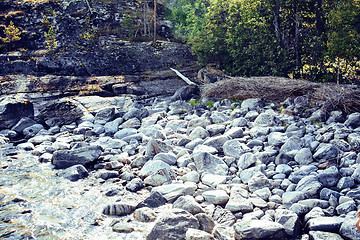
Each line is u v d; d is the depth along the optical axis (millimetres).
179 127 10055
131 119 10812
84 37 20750
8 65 16219
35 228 4871
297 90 11438
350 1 14320
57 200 5824
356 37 14188
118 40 21812
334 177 5664
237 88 12766
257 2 16188
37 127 11062
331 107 9617
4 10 22219
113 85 15961
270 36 16062
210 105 12523
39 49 19469
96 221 5055
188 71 18781
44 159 7941
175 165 7273
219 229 4672
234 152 7352
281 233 4352
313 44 15031
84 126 11109
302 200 5184
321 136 7535
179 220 4586
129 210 5348
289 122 9102
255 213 4977
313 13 16234
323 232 4312
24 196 5977
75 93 14953
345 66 14789
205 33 18469
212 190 5781
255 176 6000
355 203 4938
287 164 6688
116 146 8773
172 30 26625
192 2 26688
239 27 16562
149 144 7672
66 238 4602
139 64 19375
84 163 7523
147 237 4520
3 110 11188
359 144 6785
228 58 17859
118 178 6805
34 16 22312
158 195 5602
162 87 16359
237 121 9359
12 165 7688
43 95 14445
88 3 24922
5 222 5039
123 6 26781
